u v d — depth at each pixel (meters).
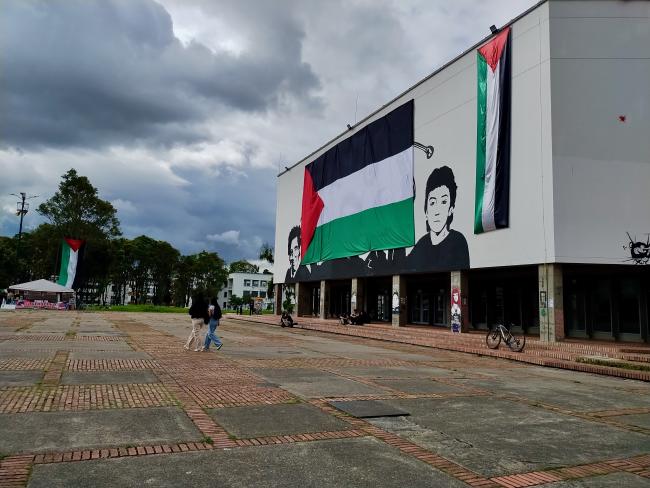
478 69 22.39
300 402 7.77
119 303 101.56
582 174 18.44
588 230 18.23
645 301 20.12
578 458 5.46
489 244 21.25
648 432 6.72
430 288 31.11
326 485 4.41
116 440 5.45
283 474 4.63
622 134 18.62
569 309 23.25
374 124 31.02
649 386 11.22
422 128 26.38
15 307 44.06
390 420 6.89
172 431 5.88
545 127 18.83
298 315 42.47
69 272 53.12
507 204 20.25
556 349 17.12
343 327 28.39
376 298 37.12
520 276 25.06
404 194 27.64
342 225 34.66
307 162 41.50
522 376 12.23
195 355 13.34
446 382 10.59
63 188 63.47
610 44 18.97
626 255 18.20
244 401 7.68
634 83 18.84
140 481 4.32
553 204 18.28
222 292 115.81
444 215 24.27
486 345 18.48
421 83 26.59
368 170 31.52
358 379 10.39
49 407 6.77
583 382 11.55
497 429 6.62
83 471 4.51
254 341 19.25
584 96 18.75
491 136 21.19
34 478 4.29
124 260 86.19
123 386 8.41
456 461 5.23
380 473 4.77
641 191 18.48
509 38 20.70
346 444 5.66
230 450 5.29
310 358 14.06
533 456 5.47
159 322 29.53
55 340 15.81
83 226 63.28
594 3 19.08
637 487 4.62
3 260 63.91
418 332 24.27
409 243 26.95
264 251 61.31
